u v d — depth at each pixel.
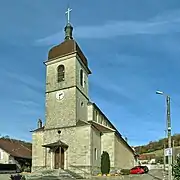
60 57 38.34
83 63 39.84
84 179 30.55
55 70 38.56
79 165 33.81
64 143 35.28
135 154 64.00
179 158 15.86
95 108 43.75
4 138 59.88
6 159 48.81
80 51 39.28
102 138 39.41
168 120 22.09
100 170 36.94
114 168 38.06
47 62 39.31
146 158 89.94
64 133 35.75
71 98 36.50
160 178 33.69
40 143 37.59
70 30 40.16
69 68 37.53
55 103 37.47
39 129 38.31
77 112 36.41
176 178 15.35
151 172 45.66
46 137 36.84
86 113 40.06
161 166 72.19
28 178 30.00
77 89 37.09
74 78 36.94
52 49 39.50
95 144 36.22
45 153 36.47
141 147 101.81
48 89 38.38
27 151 54.94
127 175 36.00
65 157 34.91
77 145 34.59
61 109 36.81
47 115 37.53
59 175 31.06
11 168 42.97
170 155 21.36
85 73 40.78
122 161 44.69
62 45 38.84
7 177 32.44
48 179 29.48
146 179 32.44
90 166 33.38
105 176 33.28
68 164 34.47
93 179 30.95
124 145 47.72
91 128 34.84
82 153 34.06
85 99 40.12
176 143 69.44
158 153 92.62
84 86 39.94
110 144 38.81
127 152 50.59
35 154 37.50
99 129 38.78
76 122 35.66
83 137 34.50
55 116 36.97
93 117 42.03
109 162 37.03
